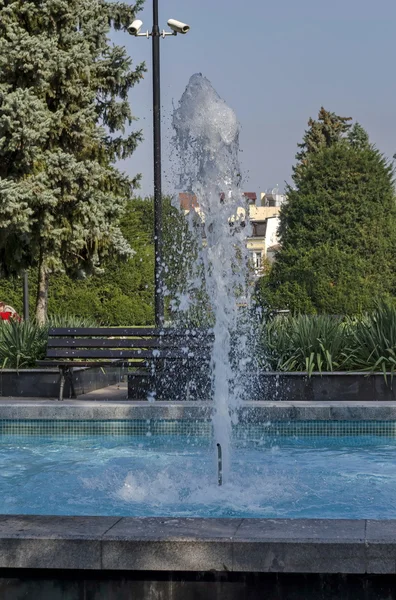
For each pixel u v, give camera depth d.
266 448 8.06
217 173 8.57
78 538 3.65
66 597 3.69
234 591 3.63
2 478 6.56
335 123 64.12
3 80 21.55
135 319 38.81
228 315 8.33
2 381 10.66
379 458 7.45
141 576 3.66
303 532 3.68
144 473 6.71
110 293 38.84
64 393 10.40
